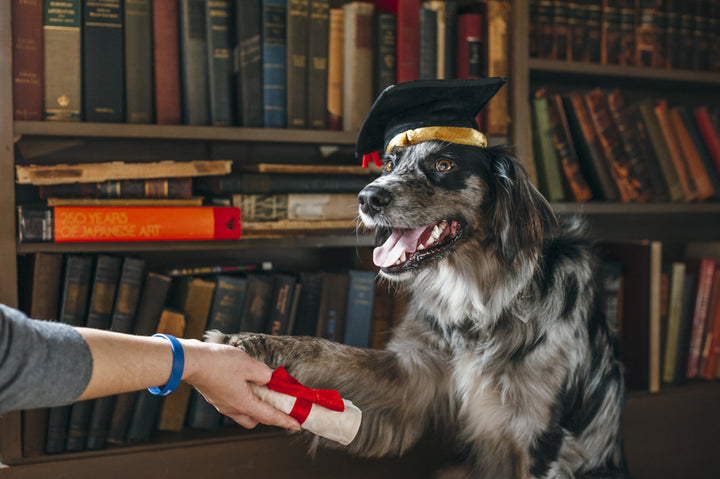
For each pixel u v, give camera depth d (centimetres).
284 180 154
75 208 135
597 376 138
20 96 135
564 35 184
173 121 149
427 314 138
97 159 169
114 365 76
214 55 150
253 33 152
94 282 141
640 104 195
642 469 178
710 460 186
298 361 125
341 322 163
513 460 133
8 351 67
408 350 137
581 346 132
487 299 129
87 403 141
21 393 68
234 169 157
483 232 127
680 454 182
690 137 201
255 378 91
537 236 124
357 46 160
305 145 188
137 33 145
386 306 171
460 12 181
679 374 195
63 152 165
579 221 154
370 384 132
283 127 156
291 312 159
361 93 161
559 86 212
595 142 186
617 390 147
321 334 162
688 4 198
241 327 154
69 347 72
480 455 138
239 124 157
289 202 153
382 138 130
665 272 193
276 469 150
